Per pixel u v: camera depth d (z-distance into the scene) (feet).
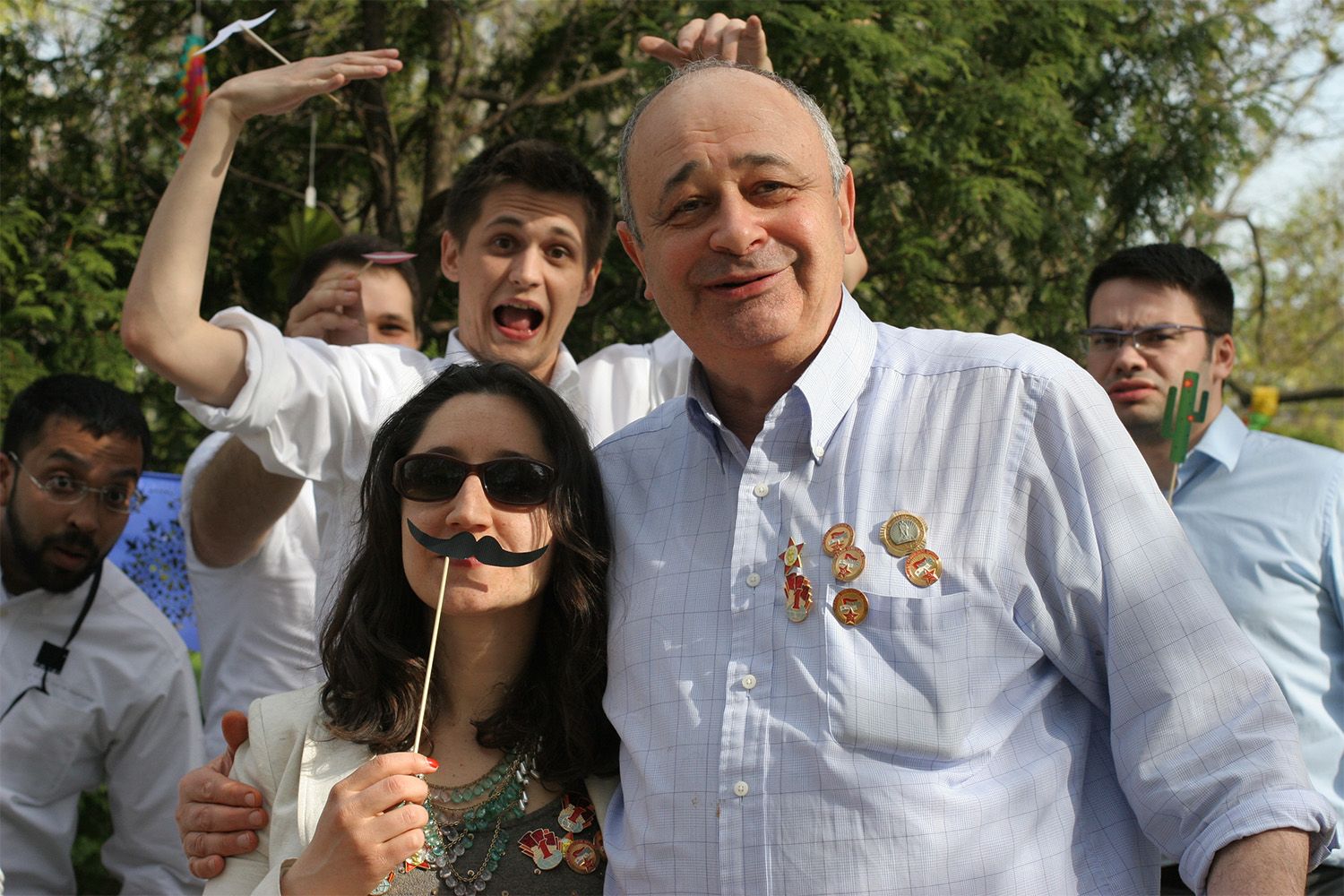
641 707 6.08
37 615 10.89
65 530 10.50
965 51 22.44
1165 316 10.14
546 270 9.43
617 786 6.37
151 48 25.26
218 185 7.96
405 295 12.05
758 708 5.72
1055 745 5.79
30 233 22.61
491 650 6.42
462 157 28.84
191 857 6.25
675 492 6.59
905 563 5.75
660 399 10.27
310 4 26.71
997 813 5.49
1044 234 23.67
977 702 5.58
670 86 6.25
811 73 21.34
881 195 22.75
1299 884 4.85
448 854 6.08
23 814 10.59
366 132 25.64
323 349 8.91
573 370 9.93
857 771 5.47
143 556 12.85
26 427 10.53
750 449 6.31
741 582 6.01
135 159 26.25
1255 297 39.96
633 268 22.91
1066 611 5.74
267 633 10.66
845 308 6.45
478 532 6.07
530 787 6.31
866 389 6.25
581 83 25.82
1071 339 23.81
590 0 26.73
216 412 8.02
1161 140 24.13
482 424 6.33
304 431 8.48
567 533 6.36
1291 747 5.22
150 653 11.16
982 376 5.97
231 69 26.18
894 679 5.60
